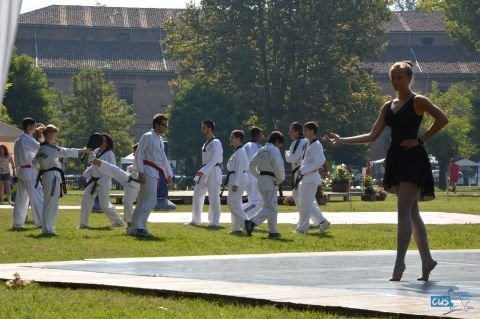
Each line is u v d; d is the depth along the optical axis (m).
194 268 14.40
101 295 11.60
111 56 133.50
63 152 24.00
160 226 28.20
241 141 26.81
